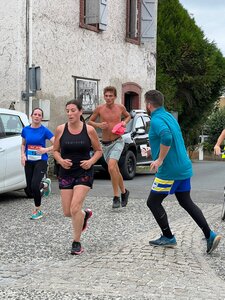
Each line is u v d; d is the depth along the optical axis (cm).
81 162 593
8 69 1399
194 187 1271
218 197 1084
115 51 1822
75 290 476
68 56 1577
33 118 832
